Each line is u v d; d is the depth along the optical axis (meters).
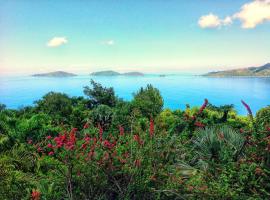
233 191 4.58
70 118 11.54
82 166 4.88
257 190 4.64
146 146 5.23
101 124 10.41
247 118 9.84
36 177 5.51
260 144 5.18
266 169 4.80
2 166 5.60
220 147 5.98
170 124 8.59
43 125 8.80
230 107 11.16
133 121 7.70
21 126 8.61
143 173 5.00
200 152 6.14
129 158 5.06
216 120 9.73
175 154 5.78
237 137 6.09
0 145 7.26
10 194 4.86
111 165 4.90
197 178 4.98
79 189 4.92
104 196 4.89
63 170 5.02
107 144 5.13
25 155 6.57
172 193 4.79
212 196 4.52
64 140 4.97
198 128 7.41
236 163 5.04
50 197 4.71
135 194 4.94
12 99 134.62
